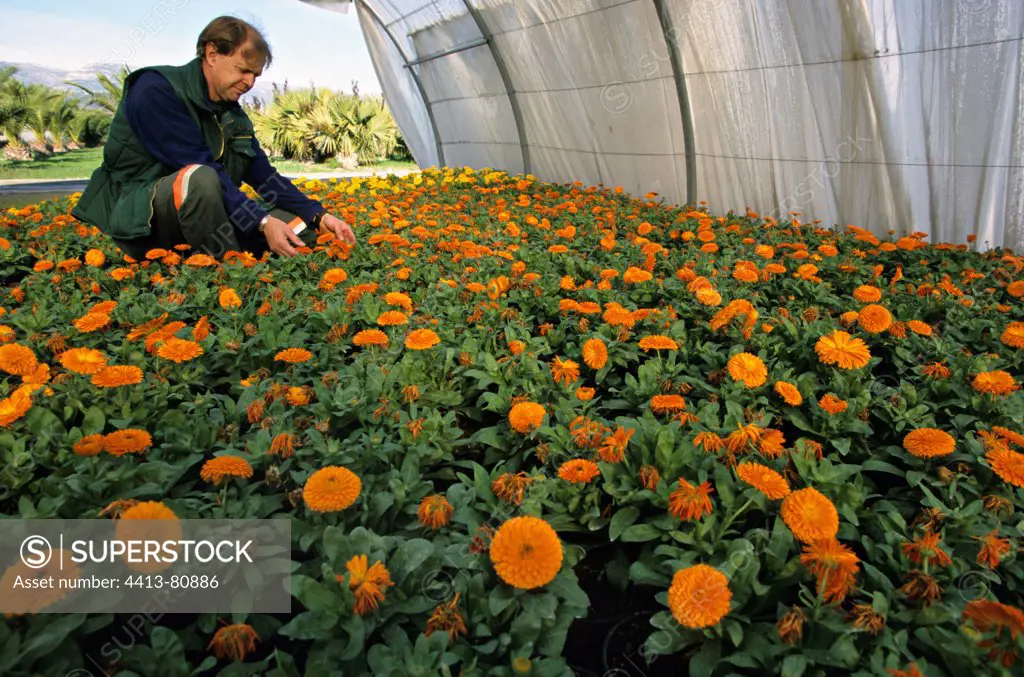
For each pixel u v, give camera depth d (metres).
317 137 25.50
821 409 2.19
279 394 1.99
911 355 2.75
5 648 1.15
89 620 1.32
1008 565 1.60
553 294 3.49
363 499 1.55
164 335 2.21
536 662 1.27
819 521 1.38
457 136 13.78
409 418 2.00
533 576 1.25
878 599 1.38
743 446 1.78
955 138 5.39
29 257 4.52
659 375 2.41
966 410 2.36
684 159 8.20
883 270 4.84
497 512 1.61
